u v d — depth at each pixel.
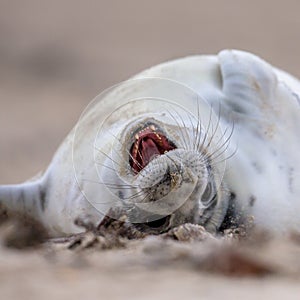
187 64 27.94
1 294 16.95
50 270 18.66
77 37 93.31
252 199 24.61
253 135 25.78
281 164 25.48
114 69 84.81
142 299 16.47
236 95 26.48
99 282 17.69
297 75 83.25
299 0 104.25
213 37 95.38
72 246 21.98
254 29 96.44
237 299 16.48
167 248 20.66
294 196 25.11
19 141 58.53
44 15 98.94
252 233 23.94
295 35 94.38
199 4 103.94
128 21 100.12
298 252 20.56
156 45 93.38
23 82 79.00
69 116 68.06
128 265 19.25
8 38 90.56
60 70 83.00
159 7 104.38
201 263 19.03
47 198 26.19
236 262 18.73
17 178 46.25
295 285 17.86
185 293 16.84
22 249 22.89
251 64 26.95
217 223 24.11
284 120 26.30
